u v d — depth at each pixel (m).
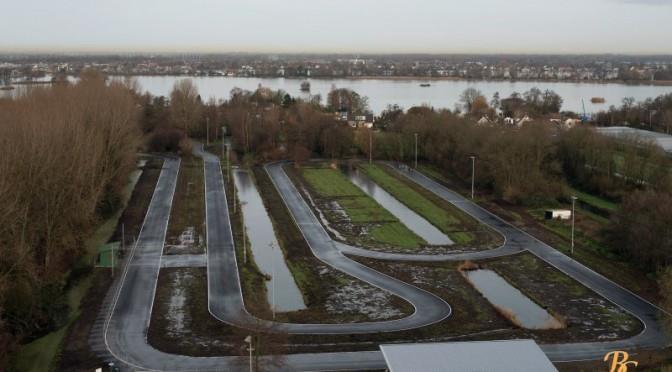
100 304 78.25
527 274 91.75
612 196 137.38
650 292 84.31
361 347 66.50
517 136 138.38
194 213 123.62
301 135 193.00
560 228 114.31
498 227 115.44
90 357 64.19
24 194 82.06
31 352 65.94
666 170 132.75
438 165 173.50
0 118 98.06
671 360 63.84
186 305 78.31
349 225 117.25
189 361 63.31
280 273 92.44
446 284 87.56
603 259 97.62
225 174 163.88
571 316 76.81
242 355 64.31
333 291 84.50
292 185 151.62
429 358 55.31
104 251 96.38
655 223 90.06
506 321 75.25
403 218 123.56
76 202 96.50
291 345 66.88
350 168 176.75
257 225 118.00
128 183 148.12
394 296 82.75
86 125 124.00
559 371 61.31
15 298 70.69
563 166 152.62
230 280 87.44
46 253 83.06
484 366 54.00
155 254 98.31
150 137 193.25
